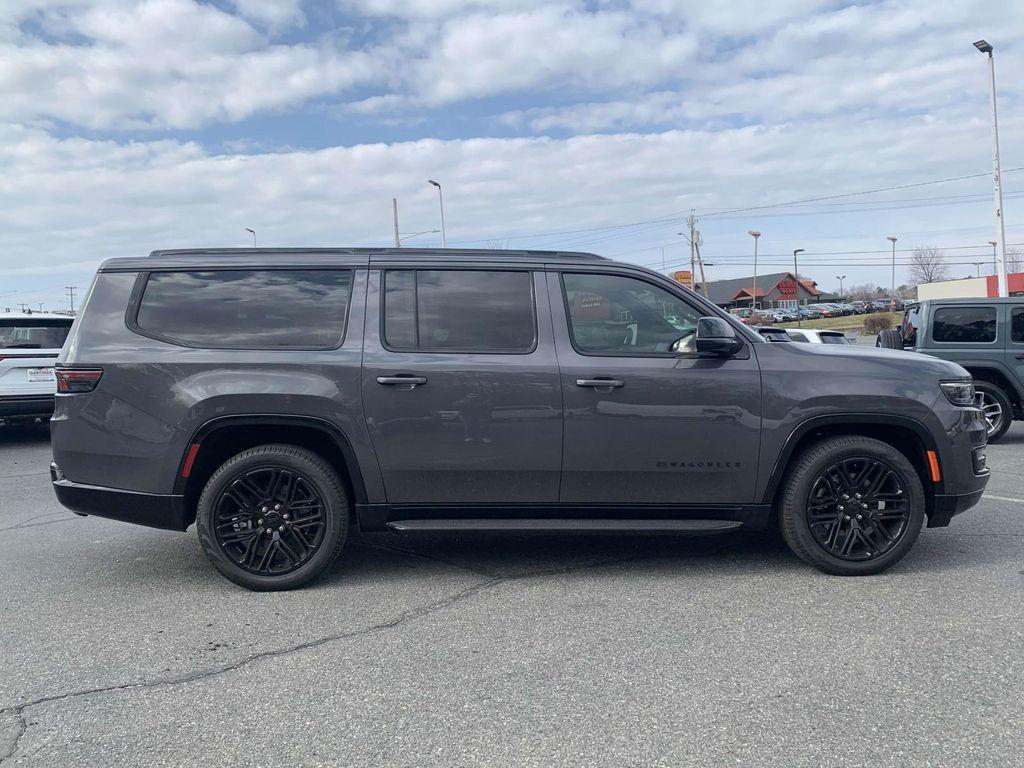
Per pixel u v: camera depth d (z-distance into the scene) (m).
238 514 4.55
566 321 4.61
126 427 4.47
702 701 3.15
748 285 99.69
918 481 4.58
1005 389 9.96
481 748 2.83
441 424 4.48
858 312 73.25
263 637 3.89
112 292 4.64
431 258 4.70
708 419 4.50
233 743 2.89
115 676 3.46
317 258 4.71
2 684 3.40
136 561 5.27
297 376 4.45
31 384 10.30
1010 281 54.50
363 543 5.56
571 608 4.21
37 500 7.44
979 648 3.61
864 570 4.64
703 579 4.67
